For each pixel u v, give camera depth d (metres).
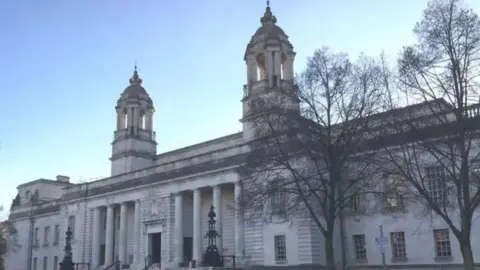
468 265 25.72
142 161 77.19
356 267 45.66
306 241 46.91
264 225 50.88
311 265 45.88
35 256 89.94
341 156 34.62
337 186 36.44
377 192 33.56
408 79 29.17
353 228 47.16
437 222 41.47
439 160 27.47
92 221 74.38
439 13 28.00
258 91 56.88
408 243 43.12
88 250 73.62
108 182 72.94
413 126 28.05
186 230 62.34
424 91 27.75
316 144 34.09
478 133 27.05
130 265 65.88
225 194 59.34
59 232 84.94
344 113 33.09
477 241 39.16
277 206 42.53
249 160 36.50
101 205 72.81
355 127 32.59
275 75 57.41
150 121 81.25
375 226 45.62
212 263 47.91
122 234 68.38
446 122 27.58
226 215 58.53
